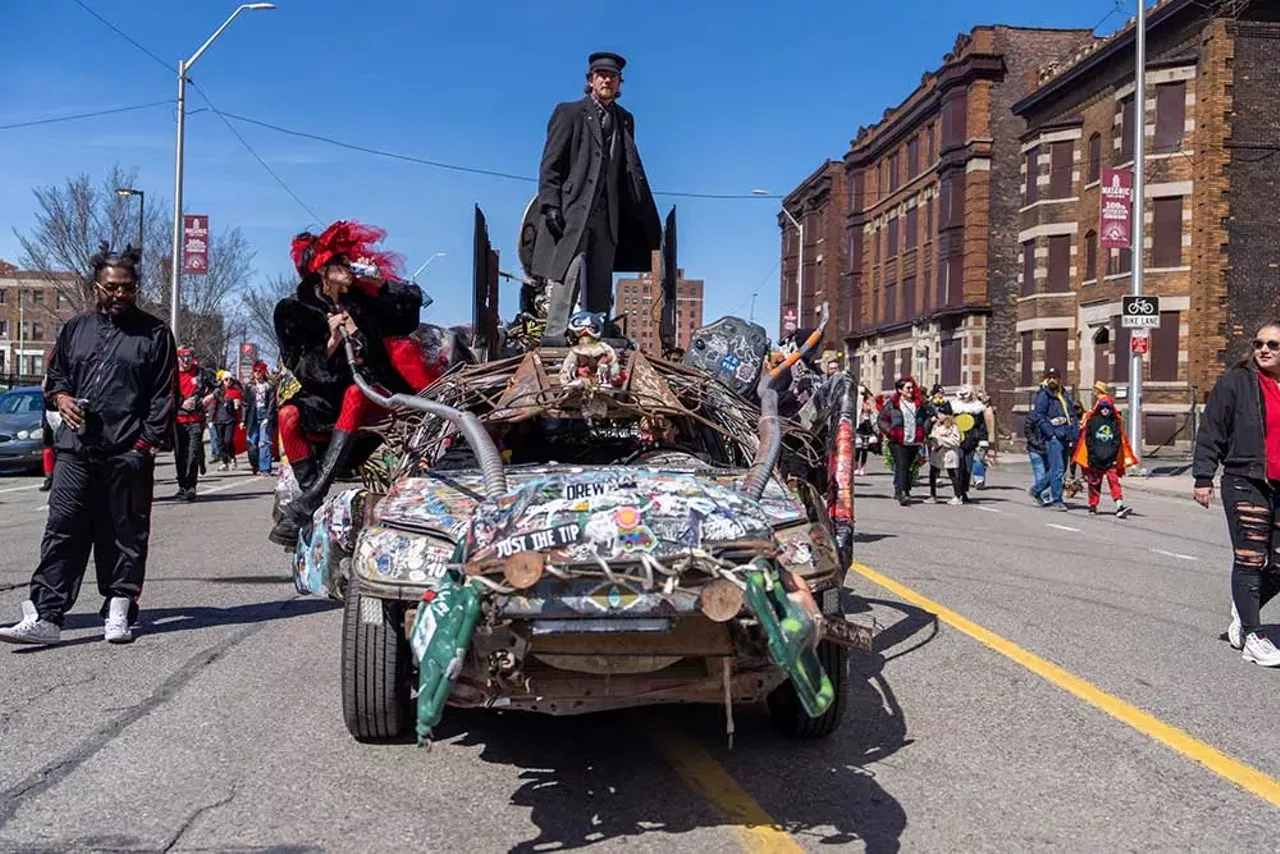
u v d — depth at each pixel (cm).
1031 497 1933
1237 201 3219
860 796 442
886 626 760
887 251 5572
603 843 395
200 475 2081
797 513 468
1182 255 3325
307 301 653
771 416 525
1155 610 842
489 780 456
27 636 658
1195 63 3253
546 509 383
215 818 412
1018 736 521
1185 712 564
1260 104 3206
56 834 395
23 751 484
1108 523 1516
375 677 474
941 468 1792
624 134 863
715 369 759
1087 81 3756
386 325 671
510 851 388
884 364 5612
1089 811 429
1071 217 3897
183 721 528
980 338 4578
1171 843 399
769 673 416
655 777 461
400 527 457
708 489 404
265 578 926
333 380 657
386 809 424
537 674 407
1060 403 1744
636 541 368
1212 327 3225
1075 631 756
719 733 521
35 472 2177
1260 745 512
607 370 569
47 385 667
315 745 496
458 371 635
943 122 4688
